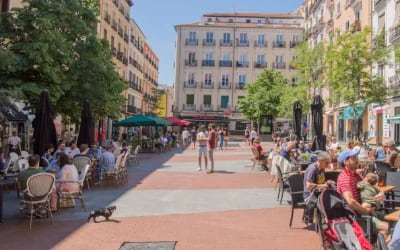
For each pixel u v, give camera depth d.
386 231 5.73
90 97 19.42
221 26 67.19
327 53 22.95
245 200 11.02
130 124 30.67
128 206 10.13
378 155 14.58
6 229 7.88
